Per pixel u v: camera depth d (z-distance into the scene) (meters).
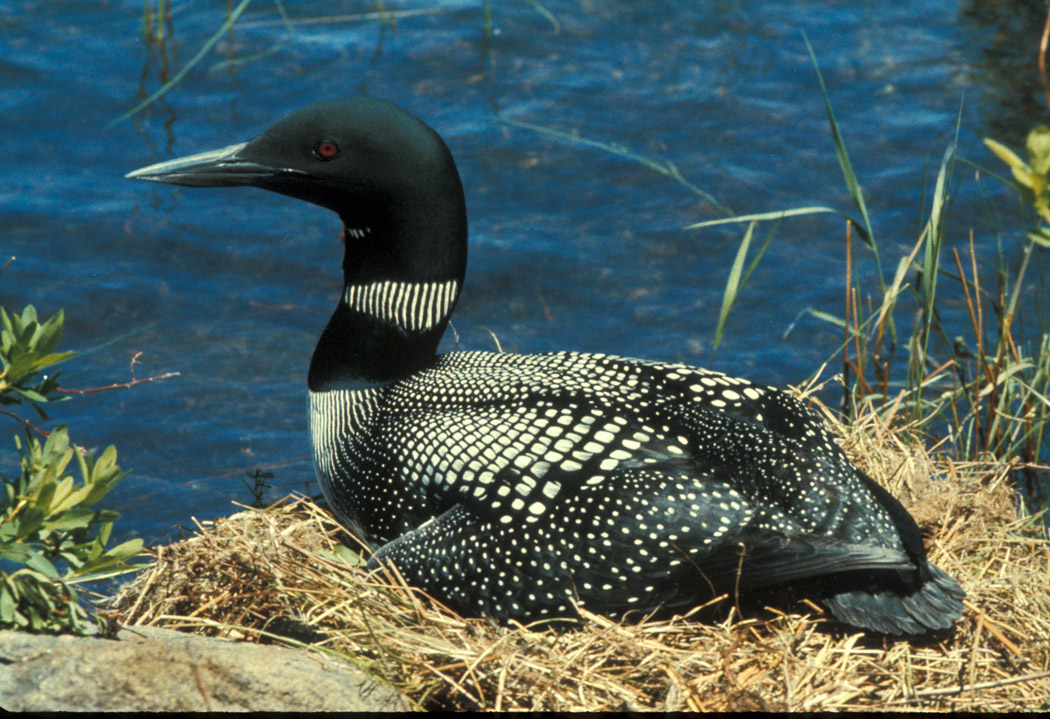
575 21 17.42
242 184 8.36
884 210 14.00
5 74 15.49
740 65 16.62
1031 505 10.36
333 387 8.52
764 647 7.13
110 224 13.38
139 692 6.14
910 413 10.90
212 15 17.20
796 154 14.87
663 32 17.38
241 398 11.42
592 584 7.18
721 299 12.88
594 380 7.89
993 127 15.12
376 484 7.96
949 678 7.17
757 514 7.10
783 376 11.86
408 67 16.19
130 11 17.19
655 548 7.07
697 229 13.73
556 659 6.93
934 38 17.31
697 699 6.74
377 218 8.33
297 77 15.84
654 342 12.30
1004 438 10.38
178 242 13.30
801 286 13.04
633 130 15.23
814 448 7.59
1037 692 7.09
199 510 10.11
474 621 7.40
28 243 12.98
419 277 8.40
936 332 12.31
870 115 15.54
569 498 7.22
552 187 14.28
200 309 12.46
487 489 7.38
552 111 15.52
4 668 6.05
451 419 7.75
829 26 17.69
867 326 12.47
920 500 8.80
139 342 12.00
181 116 14.96
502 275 13.06
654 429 7.41
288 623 7.52
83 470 6.42
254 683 6.33
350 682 6.65
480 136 14.98
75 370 11.58
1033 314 12.50
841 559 6.85
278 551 7.72
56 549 6.50
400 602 7.47
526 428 7.46
